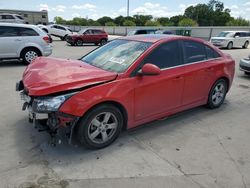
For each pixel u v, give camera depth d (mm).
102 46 4957
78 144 3811
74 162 3387
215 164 3463
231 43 21938
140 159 3512
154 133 4316
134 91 3812
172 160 3518
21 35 10281
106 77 3590
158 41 4301
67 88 3312
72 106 3281
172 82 4309
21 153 3555
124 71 3799
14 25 10180
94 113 3488
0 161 3350
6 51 10062
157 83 4074
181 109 4727
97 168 3277
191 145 3961
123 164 3383
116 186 2949
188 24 55250
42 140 3920
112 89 3570
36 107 3320
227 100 6309
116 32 47938
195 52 4855
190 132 4414
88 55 4820
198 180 3109
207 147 3918
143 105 4016
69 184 2957
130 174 3178
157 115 4305
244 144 4062
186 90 4648
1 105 5406
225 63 5398
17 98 5891
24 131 4203
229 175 3234
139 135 4219
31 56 10578
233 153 3773
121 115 3811
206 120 4965
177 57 4492
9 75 8391
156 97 4148
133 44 4410
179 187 2971
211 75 5102
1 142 3836
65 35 27953
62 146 3746
